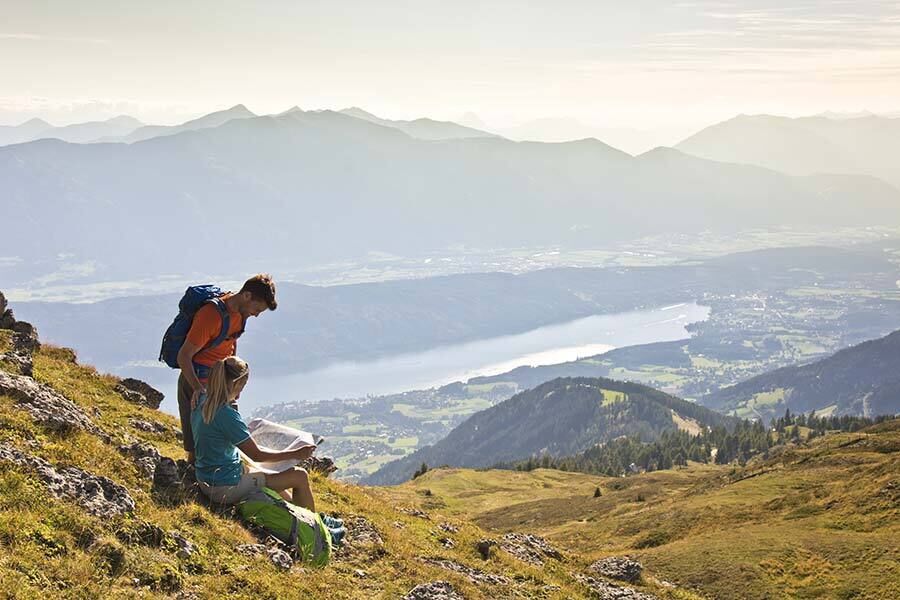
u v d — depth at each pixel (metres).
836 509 76.56
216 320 12.58
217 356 12.92
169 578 9.53
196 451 12.77
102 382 20.41
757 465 134.00
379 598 12.23
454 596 13.58
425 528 20.94
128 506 10.73
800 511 79.75
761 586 54.59
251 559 11.20
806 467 115.06
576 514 136.00
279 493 13.30
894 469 81.50
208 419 12.43
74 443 12.52
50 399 13.77
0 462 9.91
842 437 136.25
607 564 28.16
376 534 16.61
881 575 53.62
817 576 56.09
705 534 79.62
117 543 9.43
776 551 60.66
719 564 59.75
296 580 11.29
